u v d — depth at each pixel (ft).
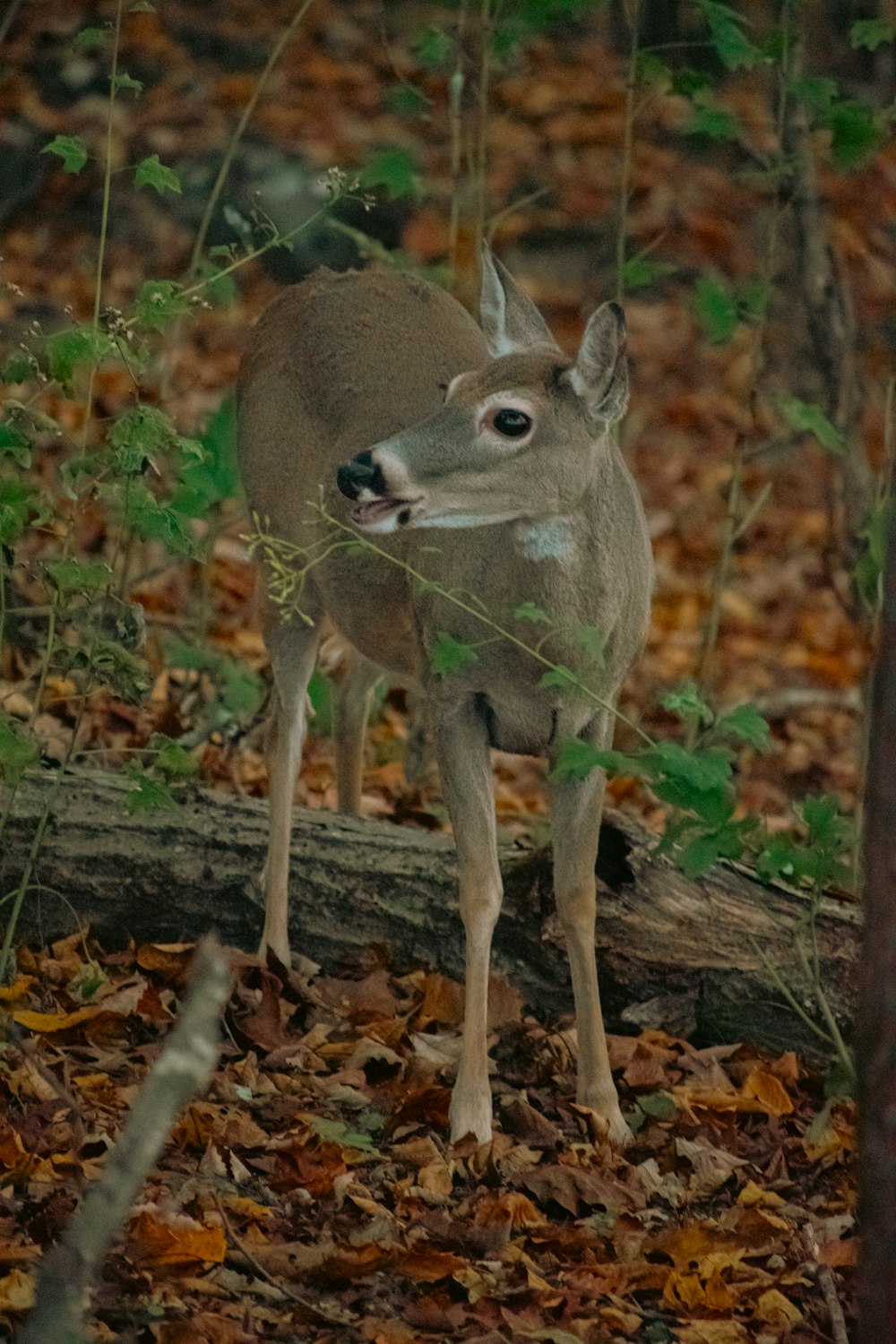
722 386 75.36
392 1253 24.95
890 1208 18.51
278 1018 31.65
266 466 36.96
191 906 33.86
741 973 32.71
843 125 39.40
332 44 87.20
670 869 33.04
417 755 43.01
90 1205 17.72
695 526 67.21
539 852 33.55
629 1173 28.81
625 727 51.72
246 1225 25.61
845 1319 25.46
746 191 82.38
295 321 37.24
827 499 58.49
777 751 52.16
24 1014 30.12
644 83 43.62
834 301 46.50
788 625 61.77
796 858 29.68
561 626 30.53
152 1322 22.85
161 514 29.91
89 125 75.66
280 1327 23.44
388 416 34.47
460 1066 29.89
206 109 78.07
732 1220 27.30
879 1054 18.63
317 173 71.92
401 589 33.50
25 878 31.50
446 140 79.87
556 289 77.15
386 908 33.91
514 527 30.27
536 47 91.76
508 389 29.25
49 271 69.41
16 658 42.80
